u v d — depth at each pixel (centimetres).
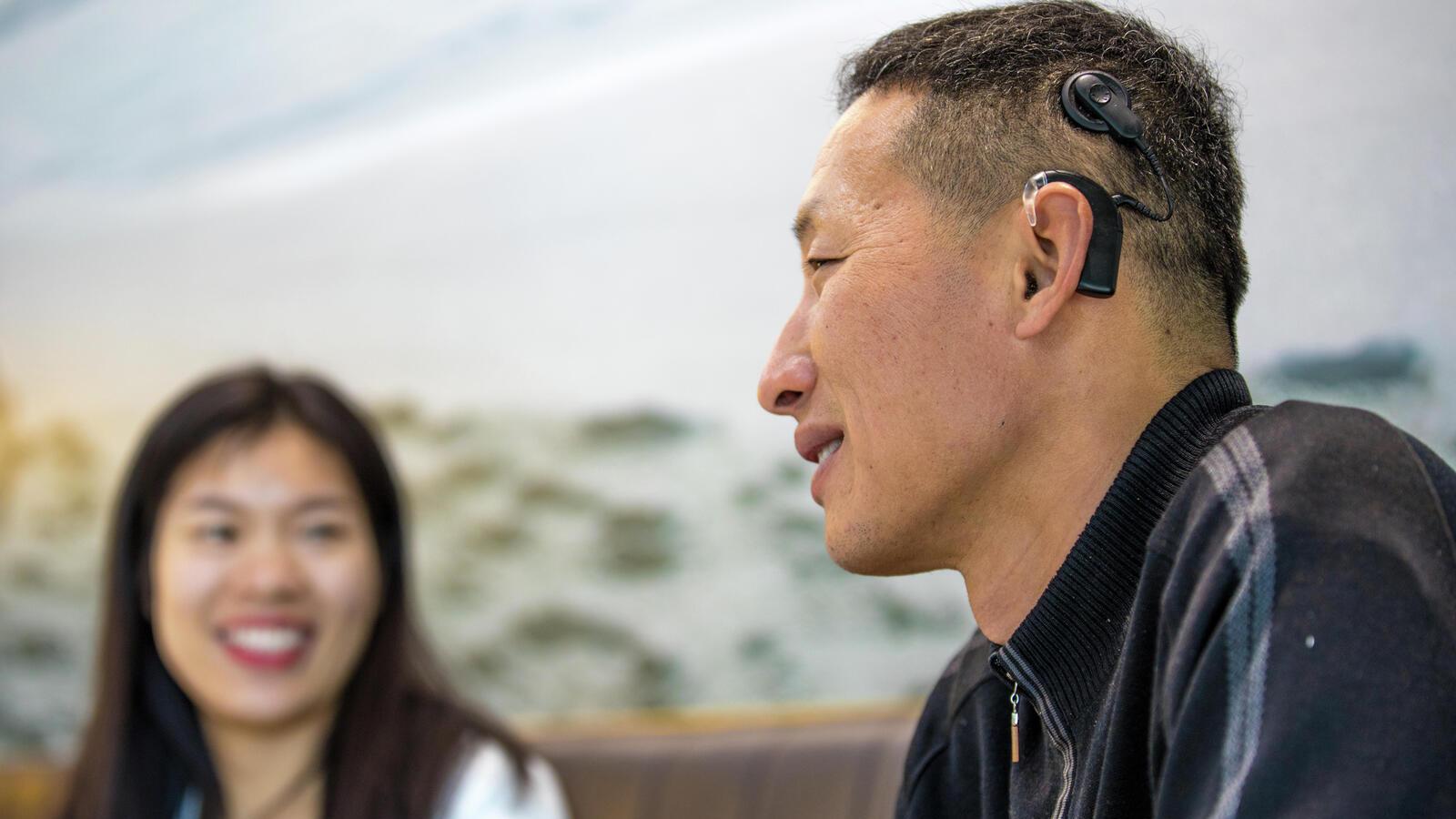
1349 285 131
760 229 196
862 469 65
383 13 250
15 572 289
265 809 150
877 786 150
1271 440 53
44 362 293
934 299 63
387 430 242
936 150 65
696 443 201
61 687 281
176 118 279
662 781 171
